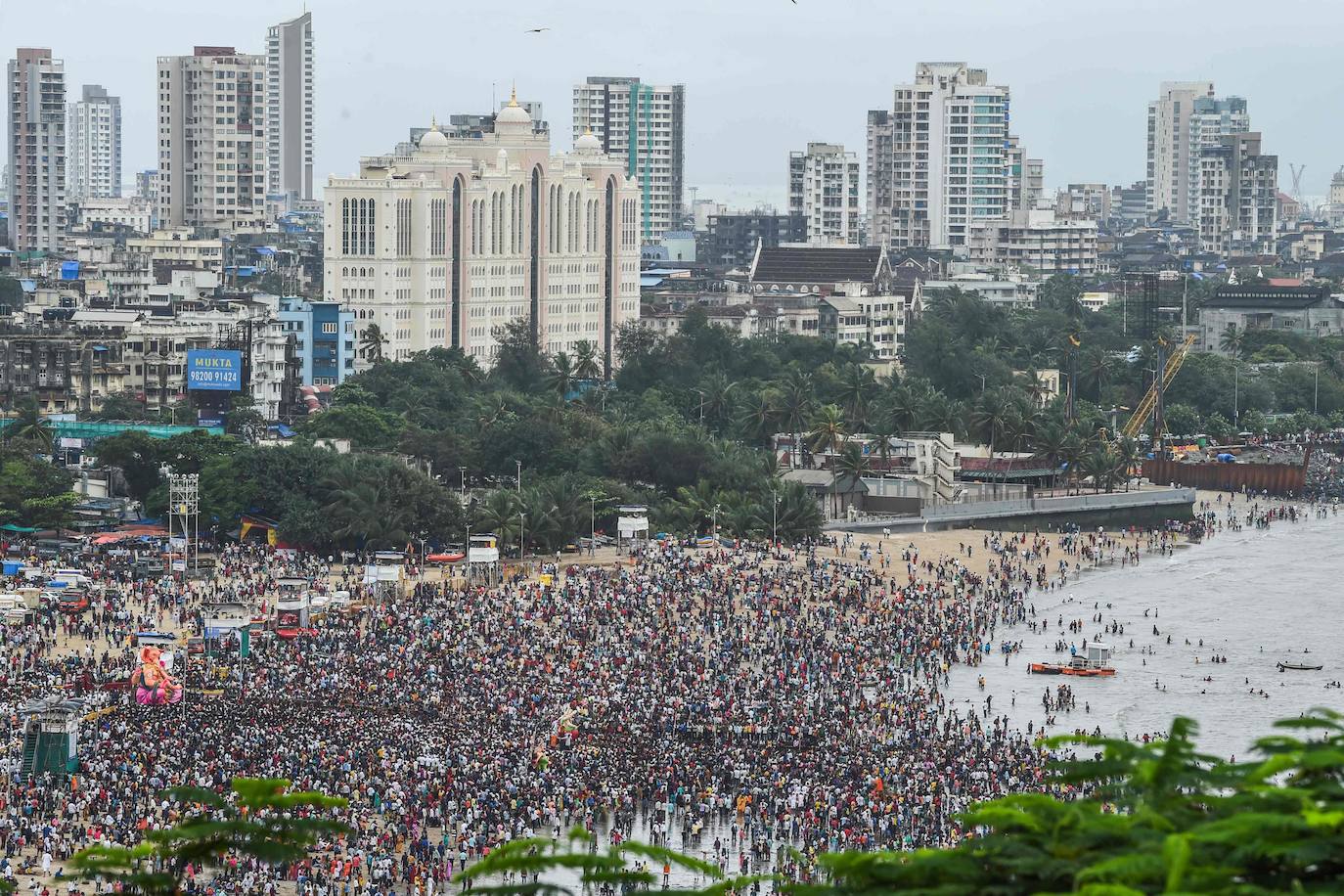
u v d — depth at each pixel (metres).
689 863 77.19
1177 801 72.19
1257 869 65.00
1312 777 70.69
